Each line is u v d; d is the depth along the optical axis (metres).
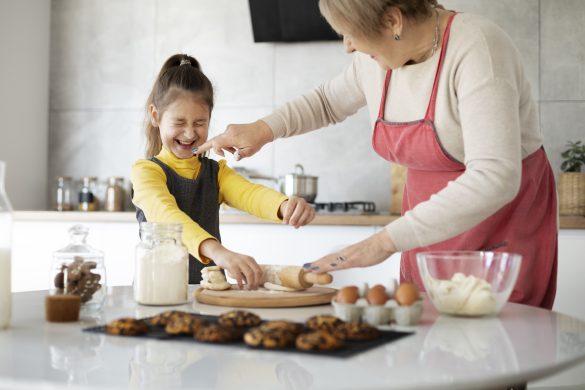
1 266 1.00
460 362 0.81
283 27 3.59
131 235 3.17
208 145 1.68
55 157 3.92
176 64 2.01
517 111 1.31
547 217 1.55
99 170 3.88
